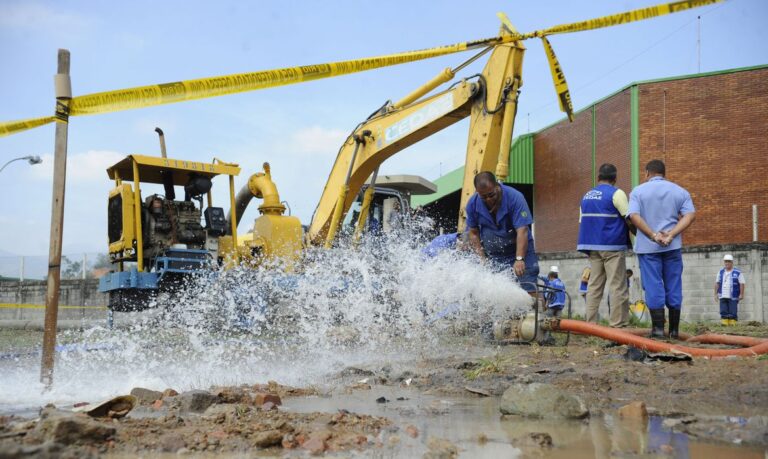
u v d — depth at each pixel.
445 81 9.66
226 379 4.47
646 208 5.80
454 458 2.33
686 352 4.59
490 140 8.91
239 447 2.49
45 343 3.92
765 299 15.77
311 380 4.38
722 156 23.66
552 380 3.98
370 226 11.45
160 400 3.47
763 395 3.34
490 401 3.55
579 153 28.06
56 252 3.88
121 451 2.40
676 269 5.82
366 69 5.23
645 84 24.69
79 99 3.97
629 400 3.42
